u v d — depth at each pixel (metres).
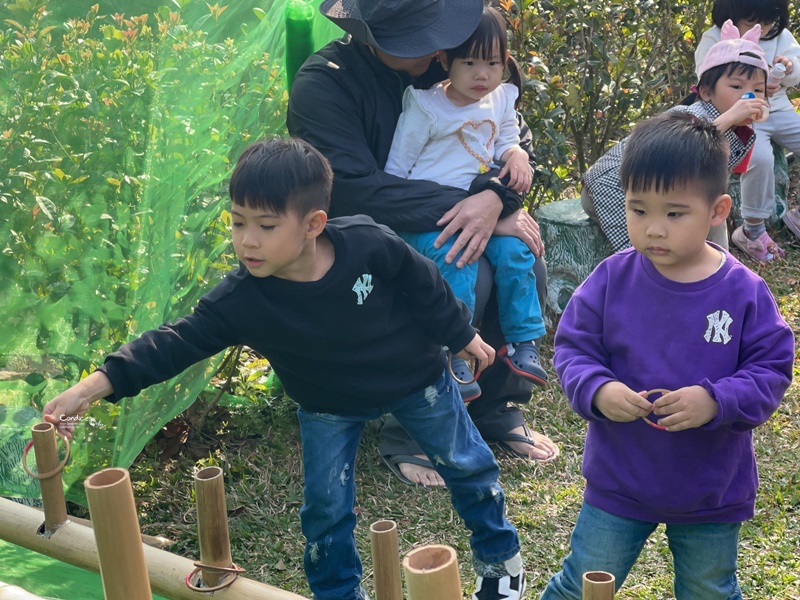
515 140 4.10
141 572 1.84
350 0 3.81
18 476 3.04
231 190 2.45
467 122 3.93
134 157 3.19
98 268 3.15
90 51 3.20
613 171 4.78
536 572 3.32
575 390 2.45
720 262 2.46
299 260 2.54
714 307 2.41
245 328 2.58
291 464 4.01
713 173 2.34
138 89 3.21
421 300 2.79
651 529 2.54
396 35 3.73
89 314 3.14
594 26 5.41
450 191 3.86
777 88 5.63
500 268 3.91
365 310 2.67
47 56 3.15
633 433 2.44
